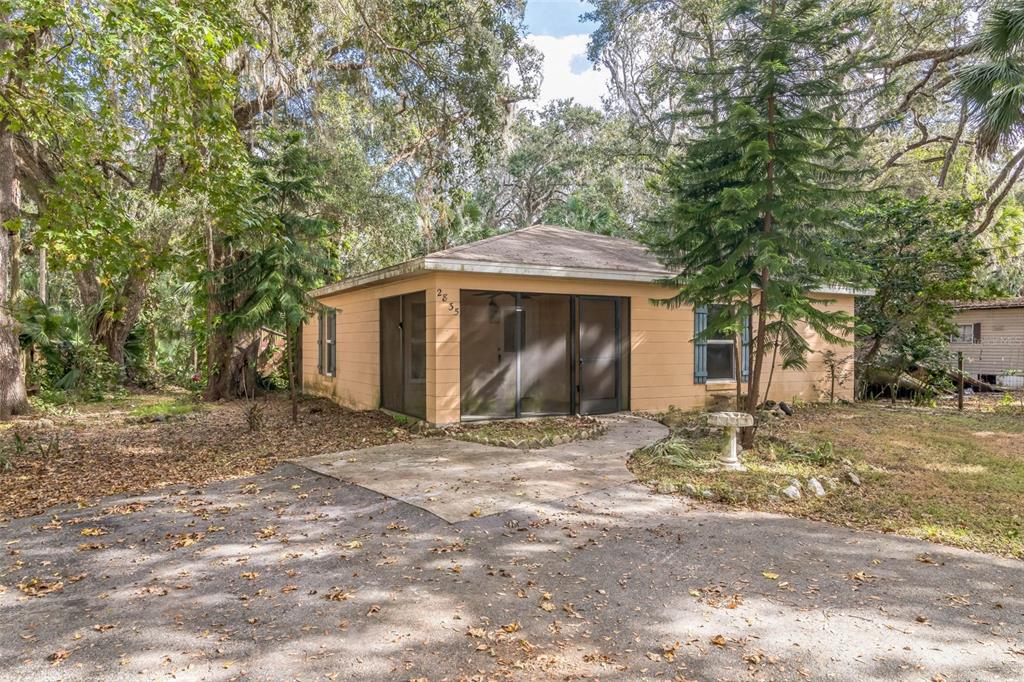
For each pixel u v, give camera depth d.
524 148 27.72
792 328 6.99
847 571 3.64
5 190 10.30
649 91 18.86
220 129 7.77
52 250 8.08
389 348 10.66
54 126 7.35
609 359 10.00
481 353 9.12
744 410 9.82
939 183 18.78
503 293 9.16
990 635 2.86
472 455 6.95
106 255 8.09
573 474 6.02
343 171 14.81
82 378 13.92
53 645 2.80
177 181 8.55
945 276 11.95
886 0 14.24
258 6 11.26
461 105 14.48
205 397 14.07
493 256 8.97
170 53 6.69
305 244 9.48
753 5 6.51
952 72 15.84
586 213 21.05
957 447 7.49
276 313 8.93
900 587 3.41
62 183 7.41
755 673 2.55
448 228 20.27
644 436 8.06
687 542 4.13
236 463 6.80
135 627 2.97
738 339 8.86
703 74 6.95
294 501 5.17
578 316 9.72
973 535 4.30
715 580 3.51
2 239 10.48
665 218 8.30
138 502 5.20
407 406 9.93
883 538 4.24
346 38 12.70
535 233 11.51
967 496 5.32
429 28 13.09
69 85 7.22
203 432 9.22
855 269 6.54
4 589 3.43
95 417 11.02
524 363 9.41
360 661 2.65
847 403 12.24
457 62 13.89
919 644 2.78
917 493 5.41
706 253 7.35
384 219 16.52
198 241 11.86
